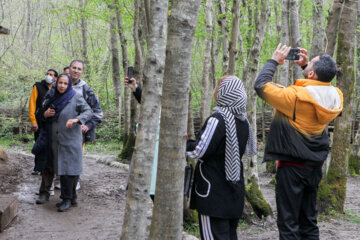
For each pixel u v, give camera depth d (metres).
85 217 4.88
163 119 2.40
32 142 14.17
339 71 5.96
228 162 2.87
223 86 2.99
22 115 15.29
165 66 2.37
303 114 3.01
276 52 3.21
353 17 5.77
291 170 3.07
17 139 14.61
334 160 6.07
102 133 15.55
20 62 20.16
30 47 24.08
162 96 2.40
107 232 4.38
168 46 2.35
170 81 2.36
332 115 2.99
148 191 2.56
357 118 15.12
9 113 15.23
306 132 3.03
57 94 4.97
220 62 14.97
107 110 16.89
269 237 4.70
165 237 2.42
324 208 5.93
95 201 5.68
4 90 17.97
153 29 2.50
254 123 5.56
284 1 8.58
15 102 17.08
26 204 5.26
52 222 4.61
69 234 4.26
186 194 3.07
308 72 3.13
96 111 5.79
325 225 5.38
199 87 18.53
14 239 4.04
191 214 4.88
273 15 14.05
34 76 18.86
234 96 2.96
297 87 3.05
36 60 20.83
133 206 2.53
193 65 18.91
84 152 12.16
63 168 4.93
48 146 4.98
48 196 5.39
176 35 2.33
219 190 2.90
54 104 4.92
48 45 24.77
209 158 2.95
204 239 2.96
